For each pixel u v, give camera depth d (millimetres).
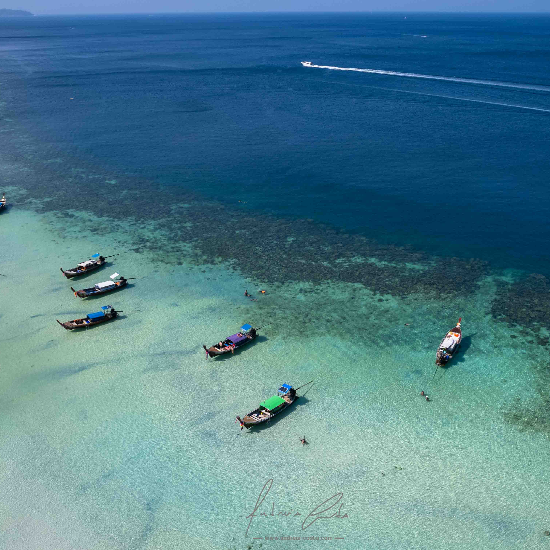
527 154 100375
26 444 39969
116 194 88312
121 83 186875
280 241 71562
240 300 58094
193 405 43406
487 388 44344
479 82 167750
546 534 32312
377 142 111250
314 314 55250
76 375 47188
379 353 49094
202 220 78375
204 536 32969
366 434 40188
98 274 64062
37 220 78688
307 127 124188
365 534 32812
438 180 89938
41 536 33094
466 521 33312
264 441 39781
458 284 59906
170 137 119500
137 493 35875
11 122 133750
